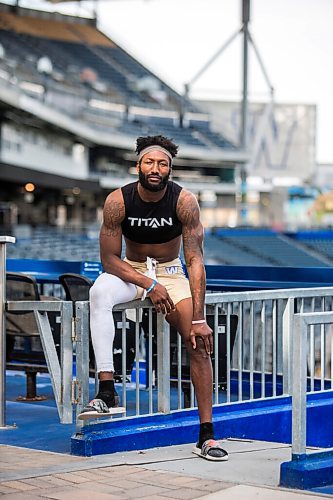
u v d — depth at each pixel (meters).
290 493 4.21
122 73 75.50
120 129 64.94
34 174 48.88
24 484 4.46
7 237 6.03
